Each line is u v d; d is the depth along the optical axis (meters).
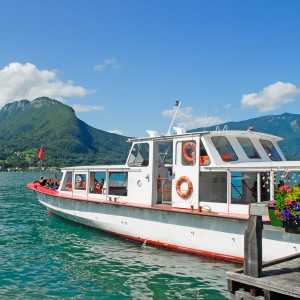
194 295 9.83
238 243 11.61
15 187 60.66
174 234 13.36
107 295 9.97
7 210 27.98
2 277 11.45
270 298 6.44
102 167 16.80
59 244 15.68
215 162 12.55
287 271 7.10
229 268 11.65
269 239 10.77
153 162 14.61
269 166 11.23
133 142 15.55
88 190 17.62
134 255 13.45
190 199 13.20
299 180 10.68
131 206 14.66
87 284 10.78
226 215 11.73
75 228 18.95
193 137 13.17
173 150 13.83
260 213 6.75
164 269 11.82
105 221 16.17
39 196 21.70
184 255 13.08
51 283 10.91
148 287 10.44
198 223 12.59
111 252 13.99
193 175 13.12
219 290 10.09
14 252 14.48
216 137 13.09
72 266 12.48
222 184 13.41
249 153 13.59
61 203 19.11
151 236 14.19
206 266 11.92
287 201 6.59
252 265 6.76
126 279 11.09
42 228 19.59
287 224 6.71
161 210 13.55
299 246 10.23
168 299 9.63
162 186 14.55
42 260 13.30
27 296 9.95
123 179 16.67
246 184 12.75
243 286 7.02
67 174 19.48
